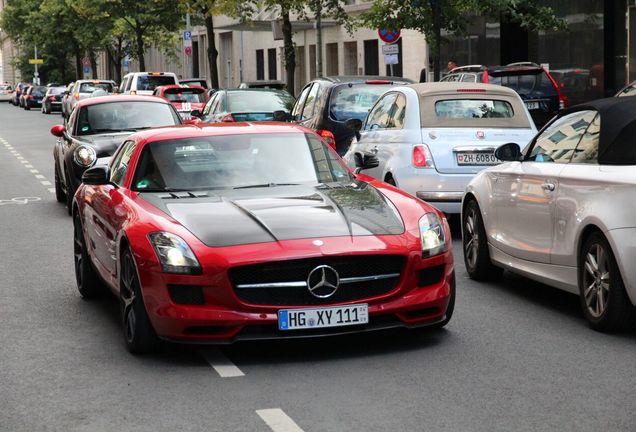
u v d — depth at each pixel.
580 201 8.66
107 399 6.89
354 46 51.38
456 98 14.25
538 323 8.89
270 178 9.12
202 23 63.56
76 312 9.91
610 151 8.45
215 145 9.42
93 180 9.42
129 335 8.11
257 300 7.59
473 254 10.98
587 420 6.14
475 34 39.19
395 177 14.09
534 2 27.78
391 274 7.79
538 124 25.33
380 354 7.87
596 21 32.88
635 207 7.98
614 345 8.03
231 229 7.81
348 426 6.14
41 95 89.31
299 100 21.12
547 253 9.29
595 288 8.53
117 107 18.70
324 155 9.58
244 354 7.98
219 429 6.17
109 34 70.06
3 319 9.66
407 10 27.80
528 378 7.12
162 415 6.49
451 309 8.36
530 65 26.70
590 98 33.44
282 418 6.34
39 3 96.50
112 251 8.80
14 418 6.52
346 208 8.27
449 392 6.81
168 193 8.84
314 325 7.59
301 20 54.50
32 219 17.56
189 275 7.55
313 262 7.59
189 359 7.89
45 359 8.06
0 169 28.77
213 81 47.84
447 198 13.80
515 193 9.91
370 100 19.14
